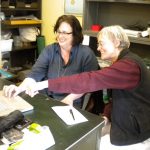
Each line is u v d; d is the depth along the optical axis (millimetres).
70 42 1928
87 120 1214
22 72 3328
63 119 1201
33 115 1226
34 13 3764
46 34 3768
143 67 1392
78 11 3270
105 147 1478
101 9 2961
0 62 3430
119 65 1332
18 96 1421
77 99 1833
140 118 1451
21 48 3590
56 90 1350
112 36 1436
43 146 949
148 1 2350
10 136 986
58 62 1979
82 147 1091
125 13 2793
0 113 1176
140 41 2377
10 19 3357
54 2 3539
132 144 1470
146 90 1419
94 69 1955
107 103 1810
